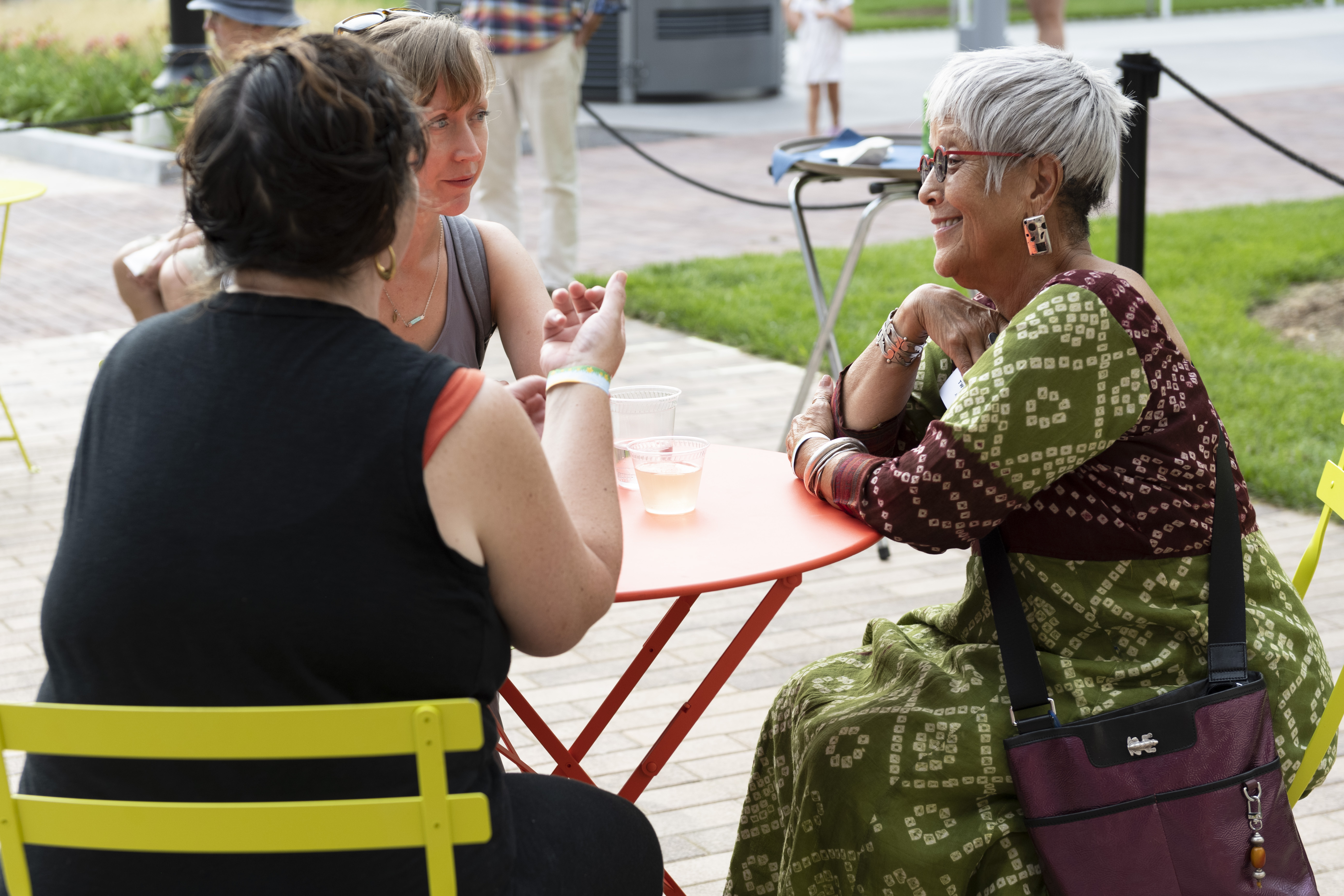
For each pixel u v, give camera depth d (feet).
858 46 73.92
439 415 4.52
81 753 4.38
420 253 7.64
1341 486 7.06
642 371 20.45
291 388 4.52
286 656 4.42
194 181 4.61
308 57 4.59
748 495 7.34
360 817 4.40
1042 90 6.25
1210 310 22.54
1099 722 5.88
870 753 6.31
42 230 31.24
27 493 15.62
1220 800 5.86
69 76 45.75
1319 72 53.88
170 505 4.44
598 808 5.60
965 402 6.10
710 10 50.29
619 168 38.81
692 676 11.57
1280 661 6.25
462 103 7.25
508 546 4.72
